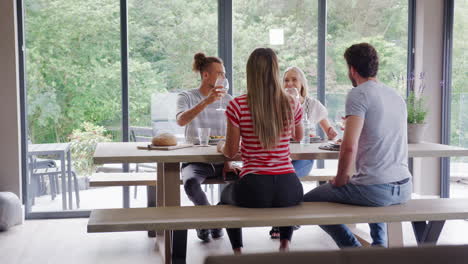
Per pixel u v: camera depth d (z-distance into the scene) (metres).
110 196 5.01
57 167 4.91
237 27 5.07
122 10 4.88
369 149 2.83
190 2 4.99
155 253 3.78
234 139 2.82
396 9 5.29
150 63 4.98
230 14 5.02
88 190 4.97
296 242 4.00
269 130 2.76
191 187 3.53
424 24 5.15
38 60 4.83
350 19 5.23
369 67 2.81
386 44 5.30
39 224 4.64
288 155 2.91
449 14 5.09
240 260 0.95
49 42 4.84
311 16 5.17
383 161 2.83
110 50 4.92
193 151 3.12
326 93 5.25
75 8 4.86
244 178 2.88
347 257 0.98
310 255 0.97
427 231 3.01
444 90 5.15
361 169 2.88
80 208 4.96
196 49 5.02
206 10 5.02
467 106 4.77
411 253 0.99
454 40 5.01
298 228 4.41
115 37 4.92
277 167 2.85
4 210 4.41
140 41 4.95
